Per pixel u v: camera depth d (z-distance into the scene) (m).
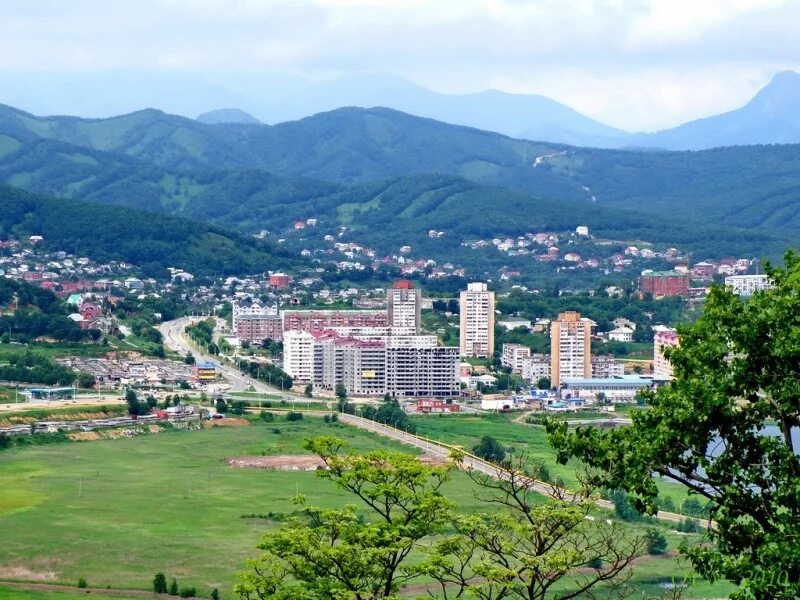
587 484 159.00
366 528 163.50
